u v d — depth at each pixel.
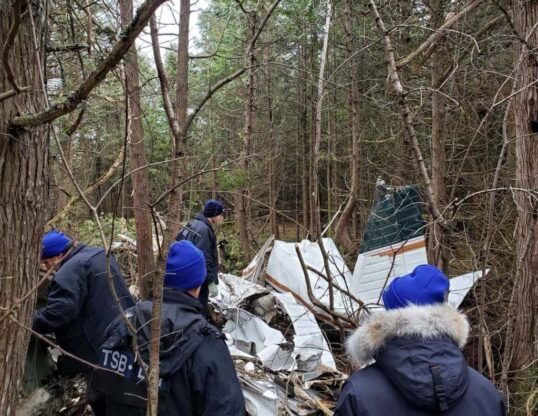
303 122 12.79
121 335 1.87
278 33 8.38
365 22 8.02
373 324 1.52
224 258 9.73
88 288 2.96
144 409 1.80
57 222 4.18
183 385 1.77
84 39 3.12
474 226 4.87
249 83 9.47
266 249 6.80
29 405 2.72
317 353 3.99
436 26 5.57
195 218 5.12
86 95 1.46
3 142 1.68
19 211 1.76
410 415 1.44
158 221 1.71
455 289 4.59
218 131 9.49
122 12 3.15
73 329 2.97
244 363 3.86
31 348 2.88
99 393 1.96
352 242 9.02
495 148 5.18
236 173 8.99
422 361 1.43
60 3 2.90
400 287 1.62
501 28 4.89
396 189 5.08
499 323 4.14
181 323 1.82
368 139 10.33
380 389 1.49
